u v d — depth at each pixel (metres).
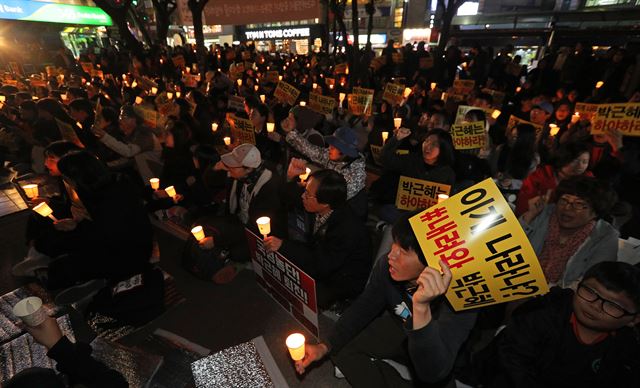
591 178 2.23
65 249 3.17
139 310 3.05
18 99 7.75
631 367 1.45
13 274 3.76
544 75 11.06
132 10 16.98
